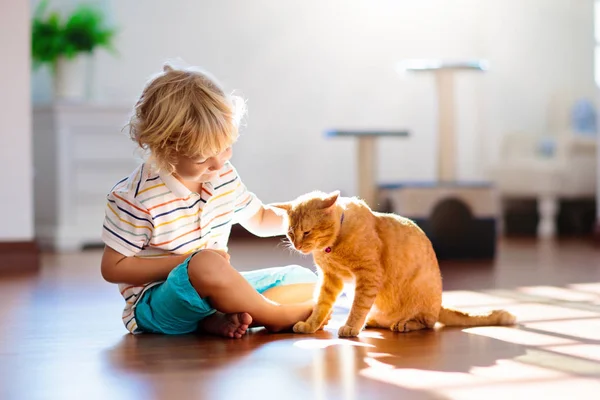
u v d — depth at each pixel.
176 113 1.80
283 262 4.11
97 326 2.19
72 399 1.39
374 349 1.78
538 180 5.92
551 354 1.71
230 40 6.11
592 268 3.71
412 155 6.57
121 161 5.19
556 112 6.52
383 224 1.97
